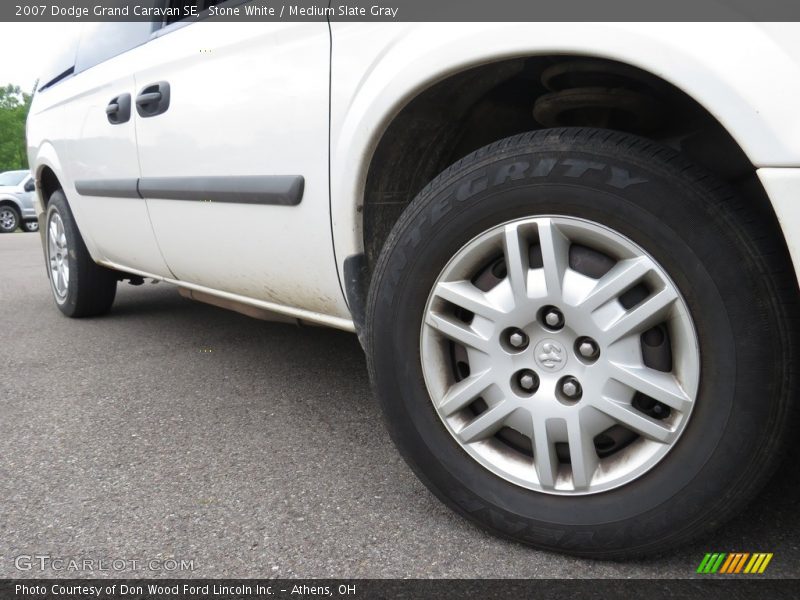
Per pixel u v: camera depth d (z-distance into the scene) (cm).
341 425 224
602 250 137
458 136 178
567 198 135
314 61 177
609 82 151
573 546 142
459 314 154
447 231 146
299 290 204
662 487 134
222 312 411
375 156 168
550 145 136
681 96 149
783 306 122
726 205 124
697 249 125
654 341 135
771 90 112
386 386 157
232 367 293
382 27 159
